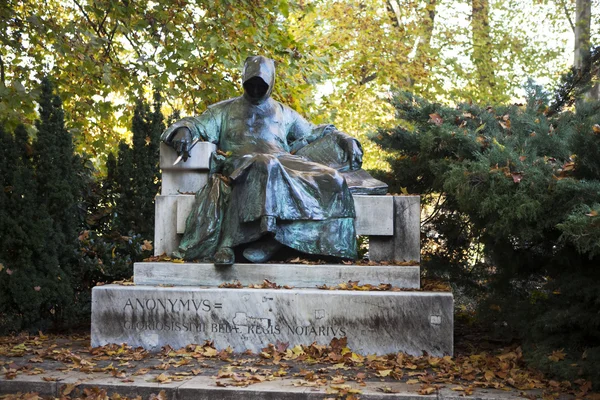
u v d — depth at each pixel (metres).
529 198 7.04
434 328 6.81
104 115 14.52
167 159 8.51
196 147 8.44
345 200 7.86
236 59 13.98
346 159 8.58
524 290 8.59
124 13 13.10
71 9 15.86
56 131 8.93
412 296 6.84
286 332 6.99
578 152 6.74
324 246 7.70
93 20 15.29
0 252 8.36
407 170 9.78
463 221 9.53
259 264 7.52
